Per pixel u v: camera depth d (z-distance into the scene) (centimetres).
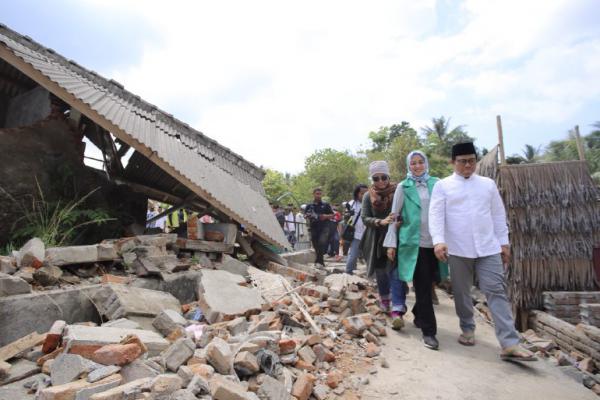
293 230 1334
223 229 598
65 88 483
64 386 203
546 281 546
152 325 330
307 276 596
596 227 541
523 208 554
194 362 249
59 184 555
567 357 413
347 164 3478
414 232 400
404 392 294
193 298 450
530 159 4184
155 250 448
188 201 730
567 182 550
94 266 410
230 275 480
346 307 447
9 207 503
